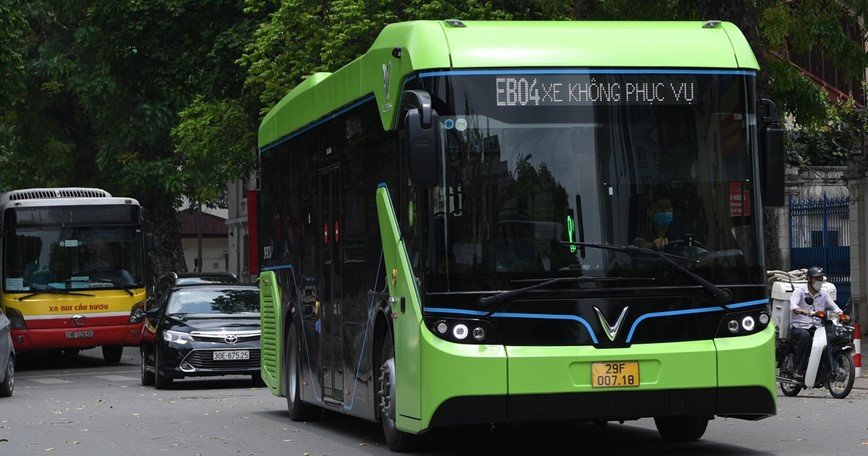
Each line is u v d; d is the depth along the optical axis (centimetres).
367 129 1975
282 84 5006
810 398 2922
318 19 4984
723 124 1744
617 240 1695
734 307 1712
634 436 2142
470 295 1680
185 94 6256
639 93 1727
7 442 2270
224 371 3653
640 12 3984
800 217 4941
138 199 8138
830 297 2969
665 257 1694
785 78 3962
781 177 1744
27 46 8038
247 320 3759
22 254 4931
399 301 1794
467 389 1658
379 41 1917
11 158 8500
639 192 1708
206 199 8262
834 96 5541
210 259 13812
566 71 1719
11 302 4900
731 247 1723
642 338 1684
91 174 8725
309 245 2366
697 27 1786
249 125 6050
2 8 5216
